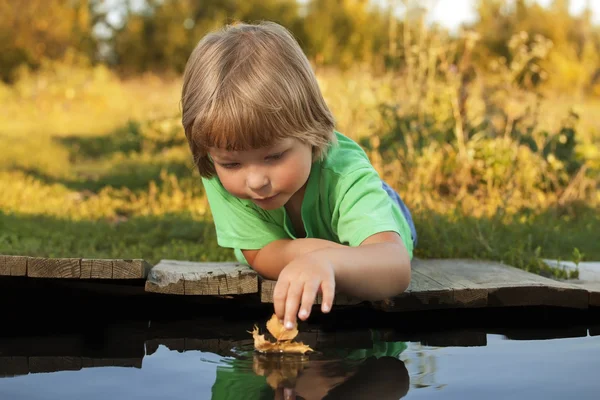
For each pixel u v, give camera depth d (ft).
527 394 4.71
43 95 35.91
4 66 45.60
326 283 5.52
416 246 10.74
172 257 11.16
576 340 6.48
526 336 6.64
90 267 7.23
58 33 49.01
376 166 15.96
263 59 6.17
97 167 22.36
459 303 7.45
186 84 6.48
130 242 12.71
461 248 10.51
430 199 14.20
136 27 57.41
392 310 7.39
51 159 22.61
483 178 15.76
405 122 18.02
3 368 5.53
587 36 42.50
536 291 7.55
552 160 16.30
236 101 5.93
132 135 25.50
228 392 4.84
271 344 5.99
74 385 5.04
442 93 18.06
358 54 50.83
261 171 6.10
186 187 18.06
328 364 5.56
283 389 4.86
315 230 7.88
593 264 10.05
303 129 6.25
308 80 6.52
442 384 4.96
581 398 4.62
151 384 5.04
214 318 7.47
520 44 20.43
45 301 8.09
